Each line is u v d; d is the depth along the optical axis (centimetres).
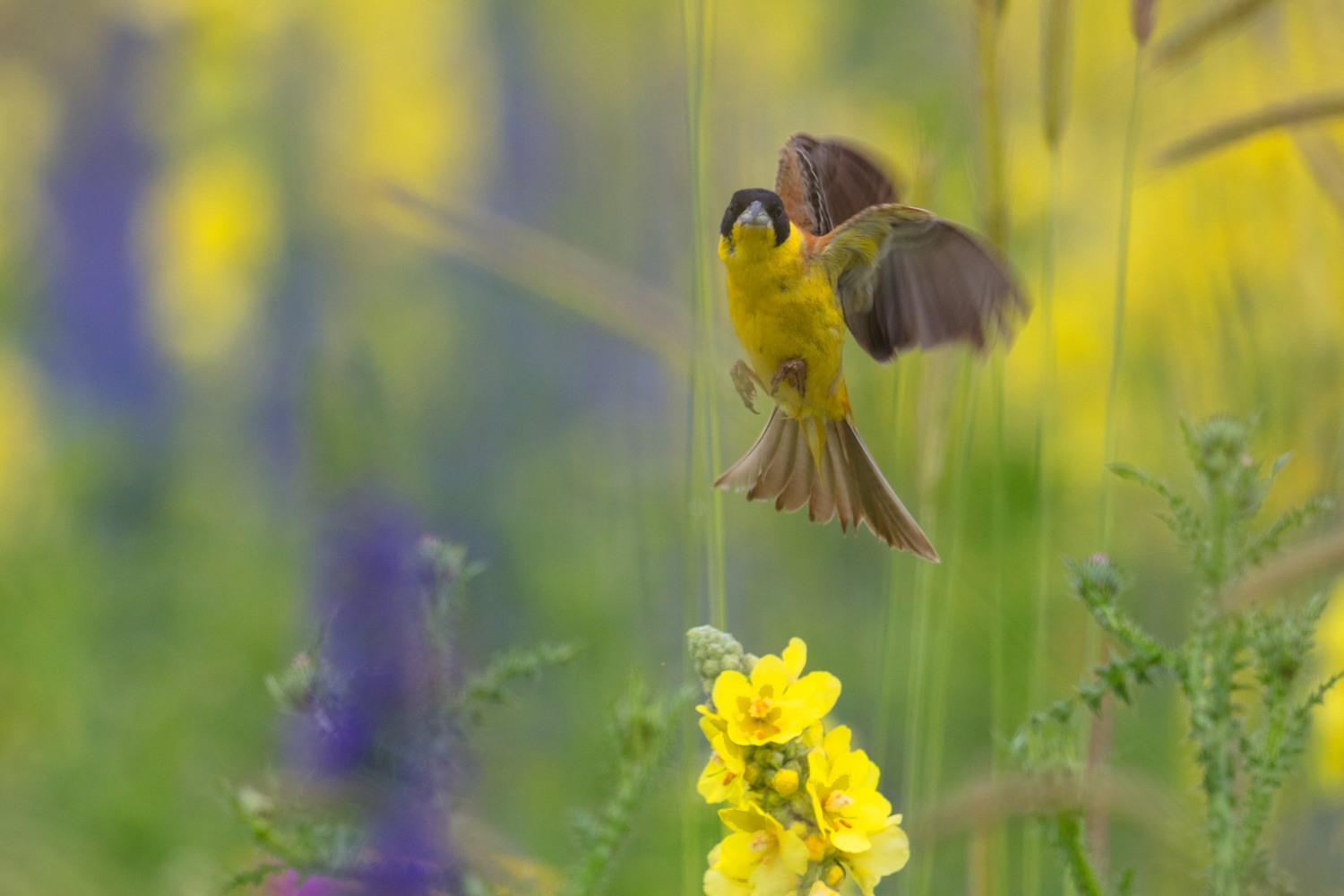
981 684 654
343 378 647
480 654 655
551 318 764
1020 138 685
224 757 668
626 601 673
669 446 683
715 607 635
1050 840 614
